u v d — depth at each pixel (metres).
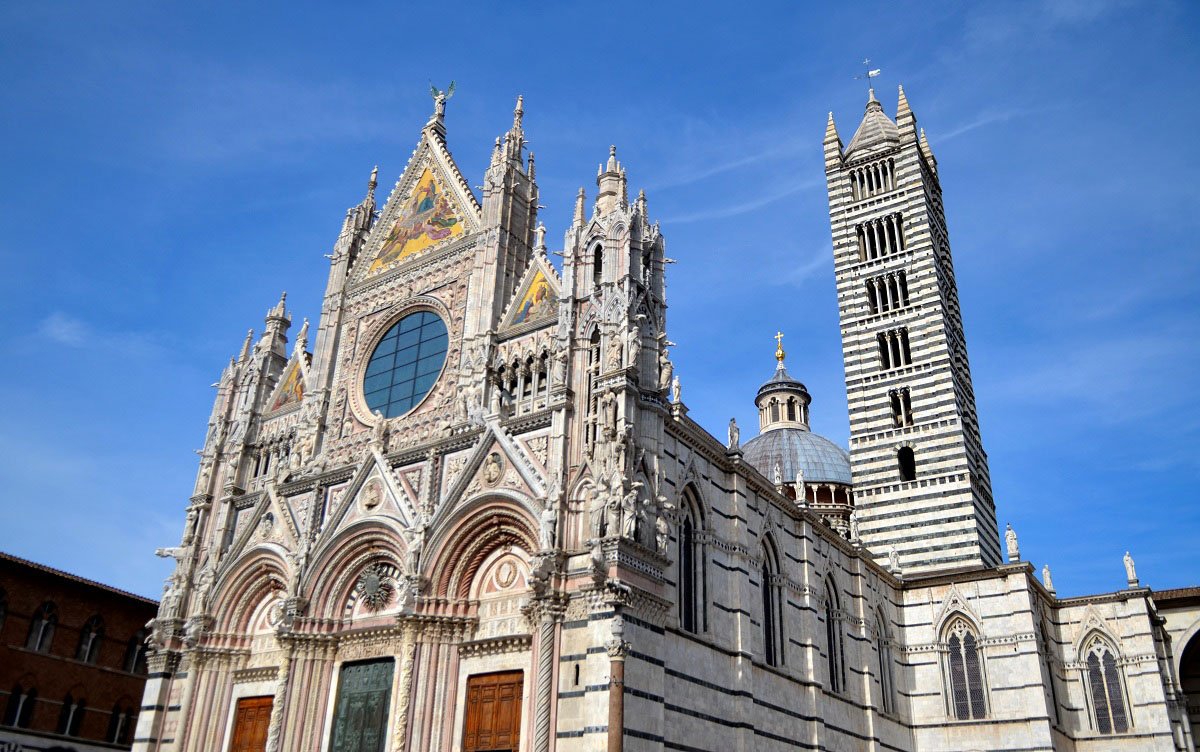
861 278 85.94
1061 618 71.25
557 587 40.28
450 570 46.06
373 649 46.97
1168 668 72.19
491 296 52.81
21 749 58.69
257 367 63.66
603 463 41.59
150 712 53.38
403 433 53.09
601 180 50.06
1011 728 63.19
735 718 45.72
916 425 78.19
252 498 58.41
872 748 58.59
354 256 64.12
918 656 68.19
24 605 60.62
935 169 95.25
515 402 49.25
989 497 80.19
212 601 55.16
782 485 83.38
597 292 46.69
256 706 51.62
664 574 41.78
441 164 61.28
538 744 38.00
